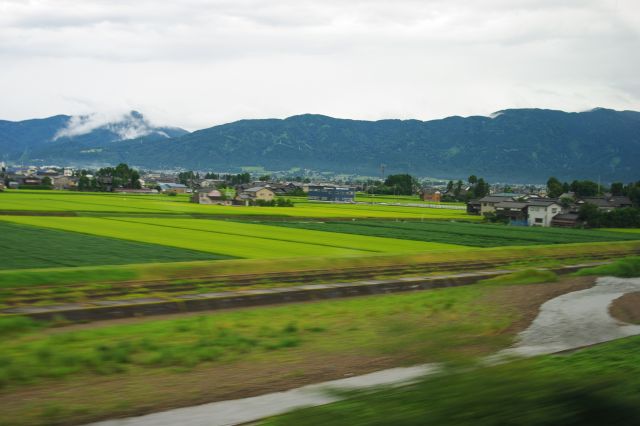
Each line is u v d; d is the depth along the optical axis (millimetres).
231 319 28281
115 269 35812
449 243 65688
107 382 18078
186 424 14906
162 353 21125
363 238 67375
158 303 30062
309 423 11484
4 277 31500
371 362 20703
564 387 11039
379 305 33375
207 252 48844
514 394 10695
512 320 30031
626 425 11047
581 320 30625
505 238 74625
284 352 22562
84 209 90938
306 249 54250
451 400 10633
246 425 14555
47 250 46031
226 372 19688
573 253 64125
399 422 10516
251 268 41125
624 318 31781
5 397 16266
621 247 70312
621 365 19297
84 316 27469
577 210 111500
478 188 172250
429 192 193875
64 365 19281
